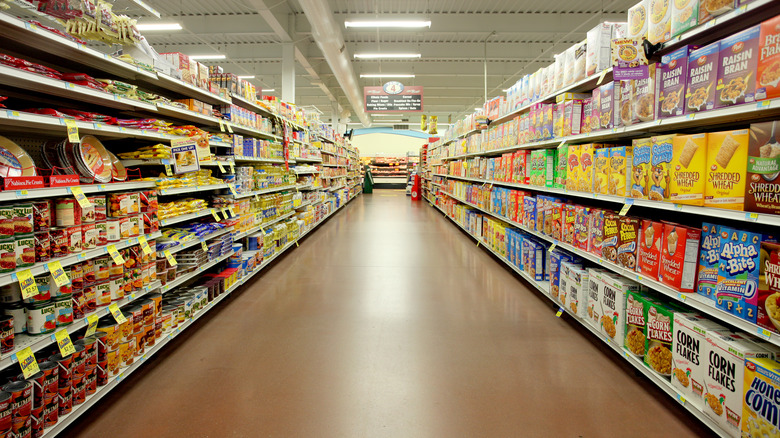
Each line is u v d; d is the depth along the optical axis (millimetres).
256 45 12031
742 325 1558
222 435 1808
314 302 3699
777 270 1431
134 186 2385
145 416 1955
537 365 2477
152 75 2549
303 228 6875
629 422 1896
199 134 3125
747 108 1540
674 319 1957
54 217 1869
